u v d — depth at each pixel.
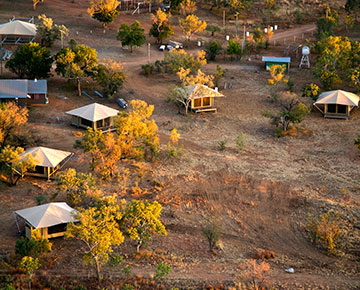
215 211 49.16
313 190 53.16
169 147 60.84
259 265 40.47
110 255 41.69
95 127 65.81
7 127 56.06
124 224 45.22
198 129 69.88
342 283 38.62
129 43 98.31
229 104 79.06
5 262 39.16
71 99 76.94
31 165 50.69
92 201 44.88
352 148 64.00
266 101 80.31
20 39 96.44
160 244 43.59
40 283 37.41
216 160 59.97
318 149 64.25
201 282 38.03
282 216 48.59
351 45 93.25
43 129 65.75
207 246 43.59
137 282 37.84
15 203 48.22
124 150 54.47
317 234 44.53
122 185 52.72
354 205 49.84
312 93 75.94
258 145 65.38
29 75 80.75
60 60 76.81
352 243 44.28
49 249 39.50
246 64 98.31
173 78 88.50
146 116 60.41
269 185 54.03
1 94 70.06
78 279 38.09
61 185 46.25
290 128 70.25
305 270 40.56
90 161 57.75
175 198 50.94
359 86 79.19
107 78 77.81
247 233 46.00
